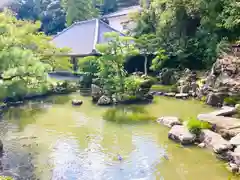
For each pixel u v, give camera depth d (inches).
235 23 706.2
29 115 561.0
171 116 521.3
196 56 888.3
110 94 657.0
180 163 333.4
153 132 444.1
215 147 354.9
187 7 888.3
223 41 766.5
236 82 557.0
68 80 904.9
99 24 1096.8
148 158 350.3
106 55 650.8
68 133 448.1
